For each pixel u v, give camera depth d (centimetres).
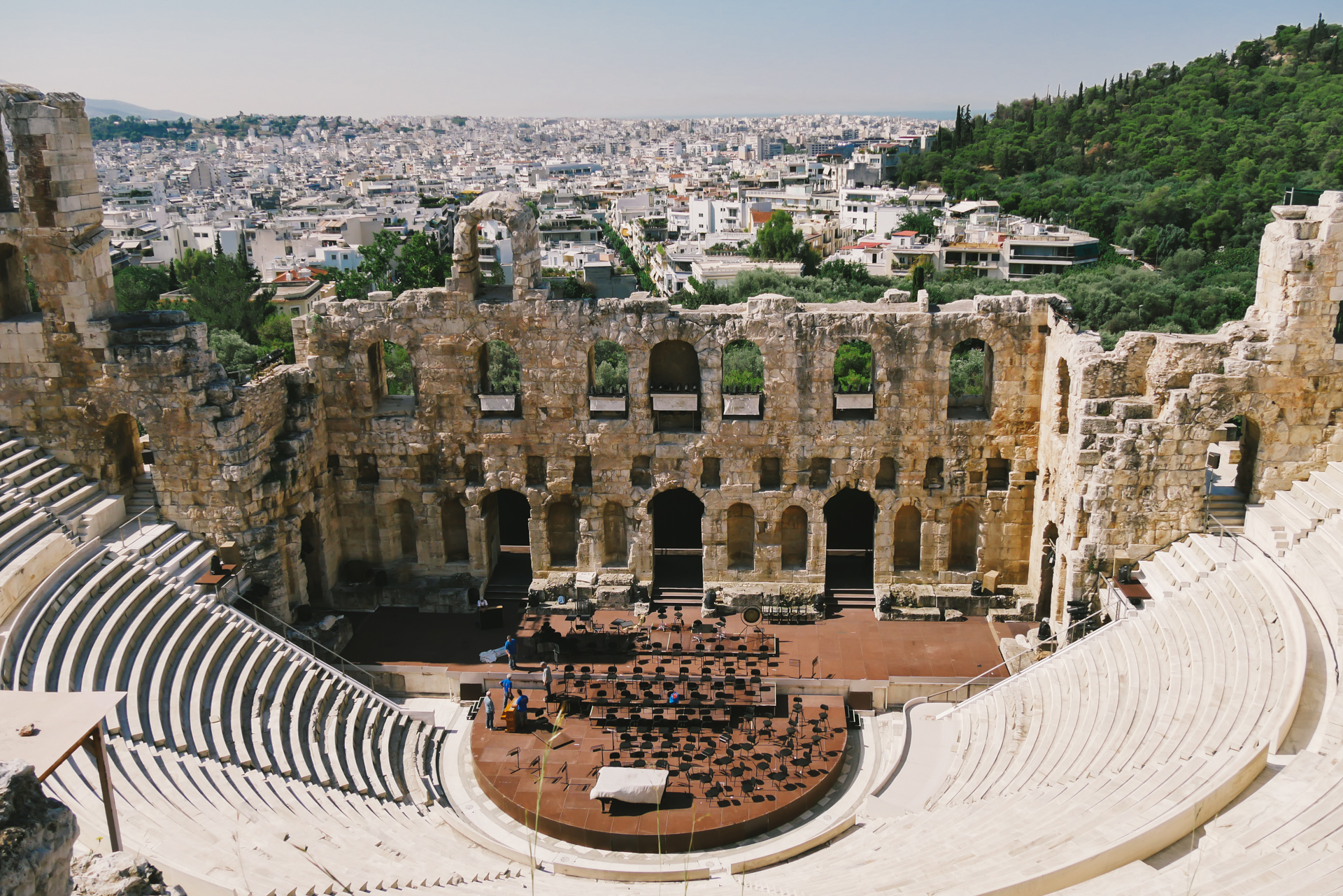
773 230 14225
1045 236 13712
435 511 4862
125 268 13188
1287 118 16350
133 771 2859
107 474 4241
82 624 3419
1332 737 2748
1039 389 4522
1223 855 2364
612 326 4512
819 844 3397
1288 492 4041
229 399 4150
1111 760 3006
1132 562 4103
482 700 4216
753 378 7662
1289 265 3831
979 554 4750
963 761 3659
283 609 4384
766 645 4462
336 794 3397
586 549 4838
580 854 3344
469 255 4559
